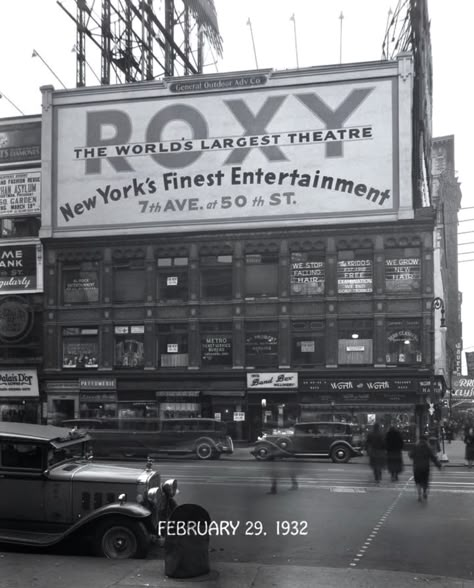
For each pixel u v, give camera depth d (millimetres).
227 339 42594
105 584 8836
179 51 52156
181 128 44406
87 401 43406
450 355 86000
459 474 25062
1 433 11594
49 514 11391
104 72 49688
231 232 43000
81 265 44812
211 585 8859
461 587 8969
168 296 43562
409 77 42062
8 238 45531
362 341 41125
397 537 12641
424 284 40656
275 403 41531
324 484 20562
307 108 42969
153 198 44250
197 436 32125
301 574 9469
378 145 42031
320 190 42375
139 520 10719
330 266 41688
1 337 44719
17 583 8891
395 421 40031
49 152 45812
